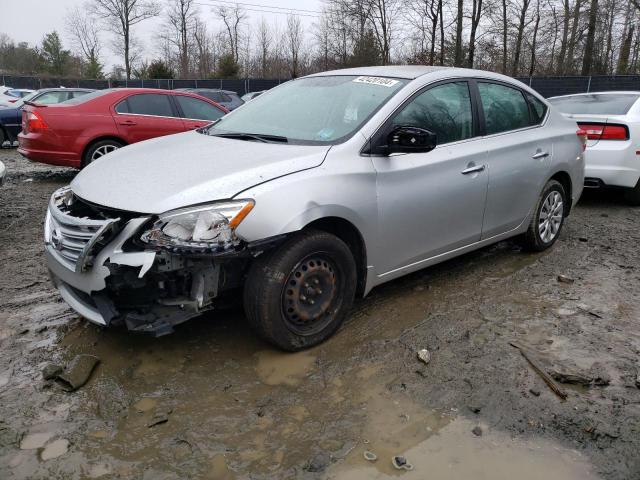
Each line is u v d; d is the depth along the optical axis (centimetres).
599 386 297
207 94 1909
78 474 232
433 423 266
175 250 271
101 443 251
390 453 246
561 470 237
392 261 363
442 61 3017
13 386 293
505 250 528
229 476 231
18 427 260
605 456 245
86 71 6203
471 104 418
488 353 329
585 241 562
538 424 266
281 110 399
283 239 298
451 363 317
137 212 282
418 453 246
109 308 291
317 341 330
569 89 2292
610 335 354
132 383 296
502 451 248
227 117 430
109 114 813
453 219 396
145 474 232
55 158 792
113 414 271
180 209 278
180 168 316
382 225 345
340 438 255
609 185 687
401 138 333
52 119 783
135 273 285
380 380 301
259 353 325
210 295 296
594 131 683
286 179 300
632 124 667
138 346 333
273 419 268
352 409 276
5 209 676
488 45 3008
